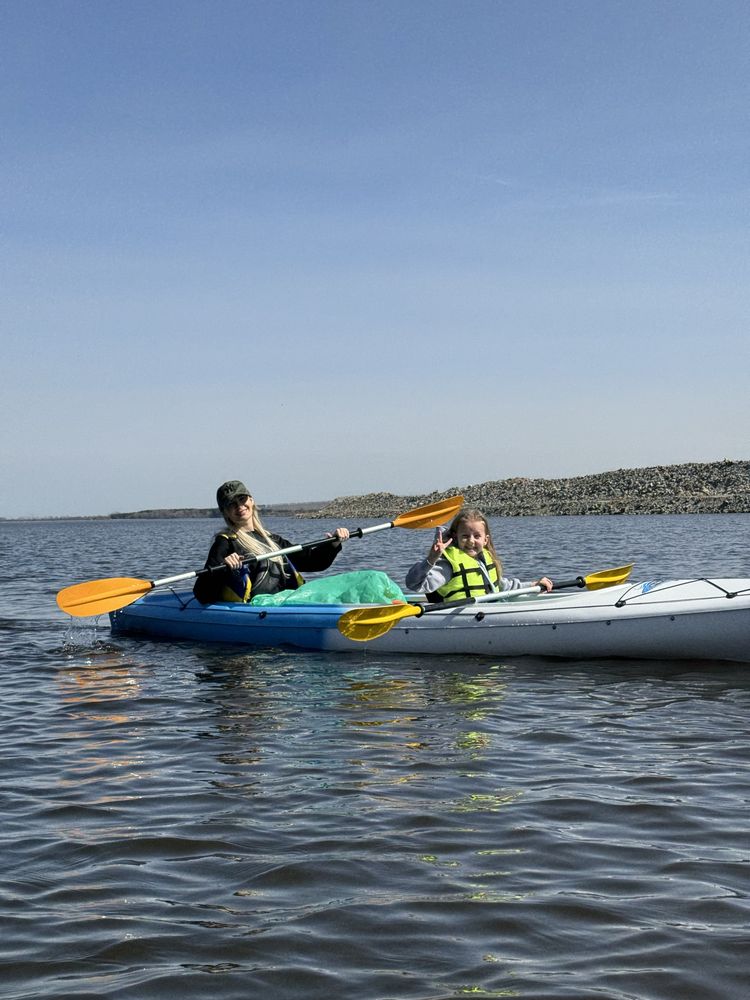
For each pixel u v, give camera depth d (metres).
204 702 6.80
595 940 3.02
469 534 8.64
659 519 72.25
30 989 2.77
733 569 18.41
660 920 3.14
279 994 2.73
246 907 3.30
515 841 3.88
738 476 101.44
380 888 3.44
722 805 4.29
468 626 8.38
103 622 11.45
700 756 5.15
